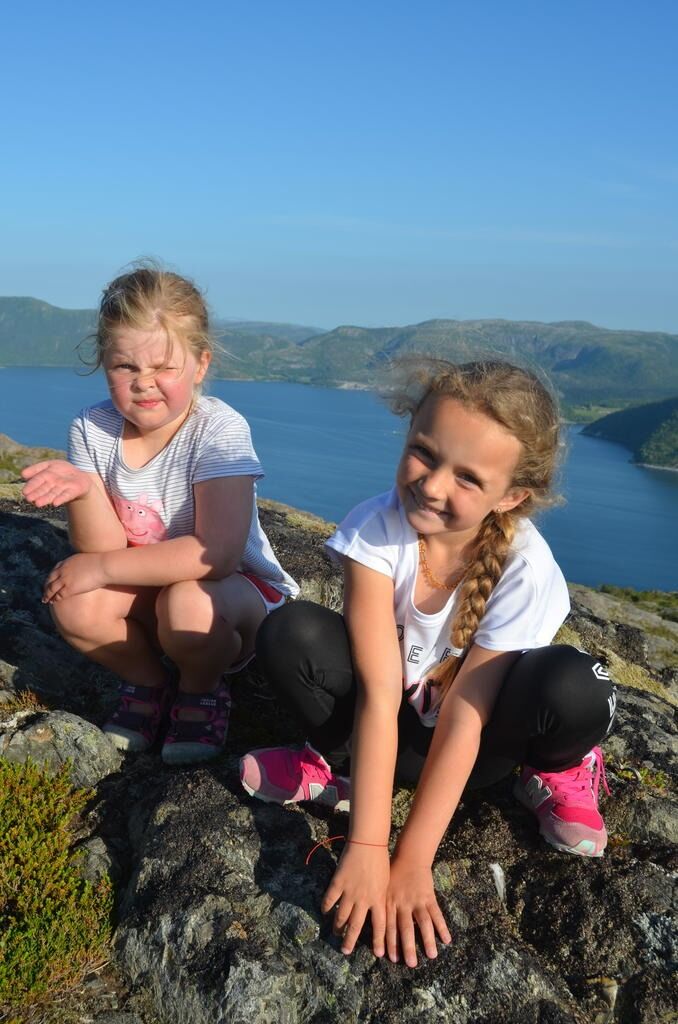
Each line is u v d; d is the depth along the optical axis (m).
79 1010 0.98
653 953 1.03
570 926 1.07
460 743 1.07
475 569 1.09
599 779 1.25
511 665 1.10
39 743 1.30
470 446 1.00
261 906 1.04
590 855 1.14
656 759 1.49
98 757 1.31
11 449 5.26
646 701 1.93
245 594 1.34
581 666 1.04
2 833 1.14
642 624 3.50
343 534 1.13
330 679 1.11
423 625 1.13
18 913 1.06
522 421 0.99
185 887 1.06
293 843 1.13
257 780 1.16
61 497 1.26
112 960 1.04
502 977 0.99
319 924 1.02
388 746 1.06
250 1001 0.95
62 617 1.32
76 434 1.37
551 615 1.12
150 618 1.38
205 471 1.30
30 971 0.99
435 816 1.04
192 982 0.98
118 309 1.20
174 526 1.36
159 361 1.21
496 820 1.22
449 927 1.04
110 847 1.17
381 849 1.02
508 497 1.08
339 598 2.20
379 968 0.99
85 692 1.56
